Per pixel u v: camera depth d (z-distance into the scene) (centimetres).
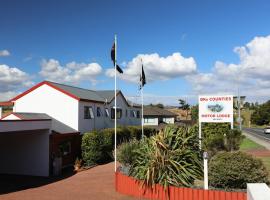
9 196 1515
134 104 4159
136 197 1303
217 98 1628
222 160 1129
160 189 1207
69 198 1402
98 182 1750
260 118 11206
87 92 3166
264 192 500
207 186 1098
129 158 1684
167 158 1225
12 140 2250
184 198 1139
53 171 2166
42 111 2634
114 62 1705
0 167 2267
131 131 3119
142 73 2400
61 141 2341
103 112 3100
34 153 2203
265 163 1922
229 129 2097
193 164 1242
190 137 1301
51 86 2625
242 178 1084
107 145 2578
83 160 2462
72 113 2584
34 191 1616
